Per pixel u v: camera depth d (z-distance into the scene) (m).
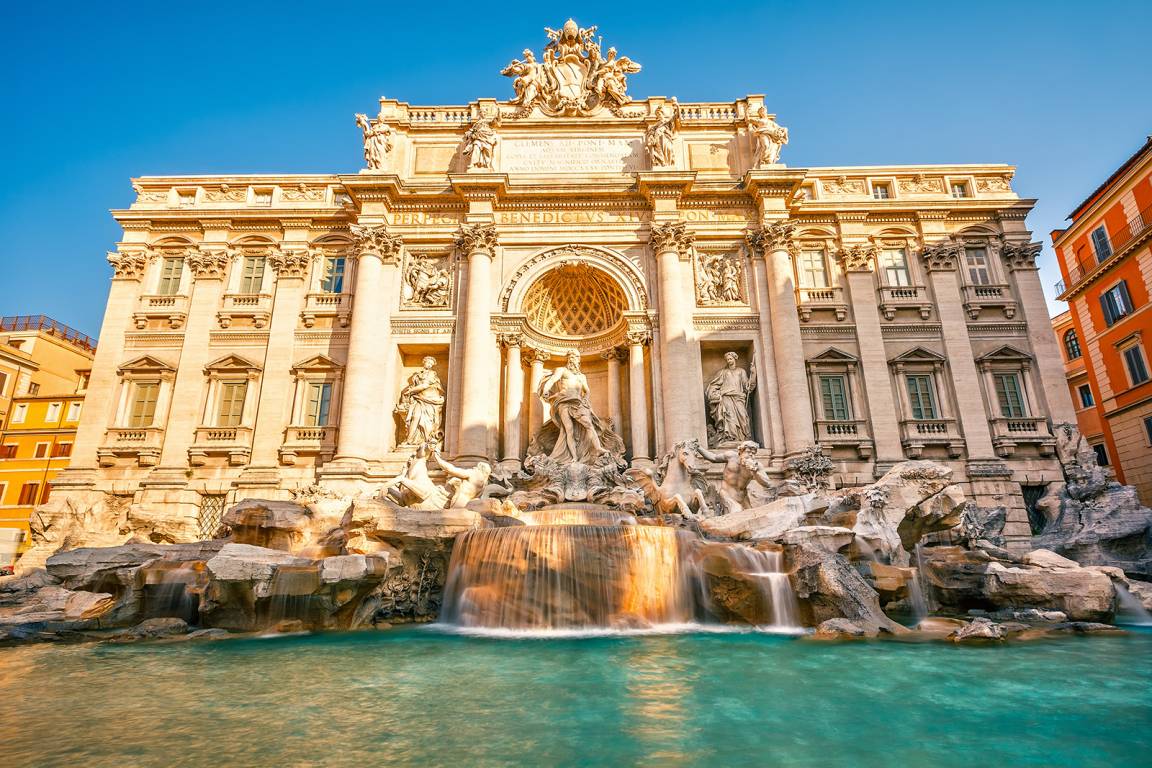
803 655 10.80
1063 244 37.06
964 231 31.61
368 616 15.12
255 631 13.98
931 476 18.75
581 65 33.53
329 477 25.47
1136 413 32.41
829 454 28.14
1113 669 9.75
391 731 6.82
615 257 29.97
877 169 32.94
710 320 29.20
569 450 26.09
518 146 32.00
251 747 6.31
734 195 30.75
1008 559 19.81
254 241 31.36
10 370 41.50
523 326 29.47
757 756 6.09
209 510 27.47
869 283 30.72
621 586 14.55
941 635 12.87
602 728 6.91
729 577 14.53
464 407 26.67
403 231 30.27
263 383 28.78
